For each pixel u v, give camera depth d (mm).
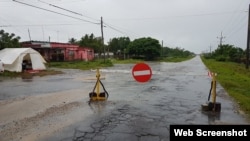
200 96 11570
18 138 5984
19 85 15680
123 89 13688
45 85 15641
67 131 6430
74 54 48094
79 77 20703
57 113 8258
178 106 9375
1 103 9945
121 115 7996
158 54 71312
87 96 11477
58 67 33281
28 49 26016
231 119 7570
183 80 18500
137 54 72125
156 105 9516
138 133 6246
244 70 30781
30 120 7461
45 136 6090
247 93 13117
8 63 23969
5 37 33938
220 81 17719
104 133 6254
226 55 69125
